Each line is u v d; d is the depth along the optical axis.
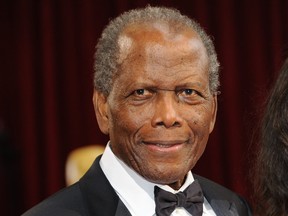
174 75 2.05
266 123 2.57
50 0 5.33
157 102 2.07
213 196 2.41
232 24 5.45
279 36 5.45
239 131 5.43
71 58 5.35
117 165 2.20
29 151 5.39
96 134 5.41
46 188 5.41
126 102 2.08
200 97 2.10
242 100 5.45
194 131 2.10
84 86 5.37
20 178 5.30
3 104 5.35
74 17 5.34
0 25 5.30
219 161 5.46
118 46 2.09
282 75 2.52
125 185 2.19
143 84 2.05
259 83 5.45
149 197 2.18
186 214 2.23
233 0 5.45
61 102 5.39
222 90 5.43
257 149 2.62
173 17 2.12
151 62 2.05
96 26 5.33
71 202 2.14
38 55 5.36
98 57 2.15
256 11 5.48
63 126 5.41
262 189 2.58
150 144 2.08
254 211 2.59
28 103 5.36
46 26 5.32
